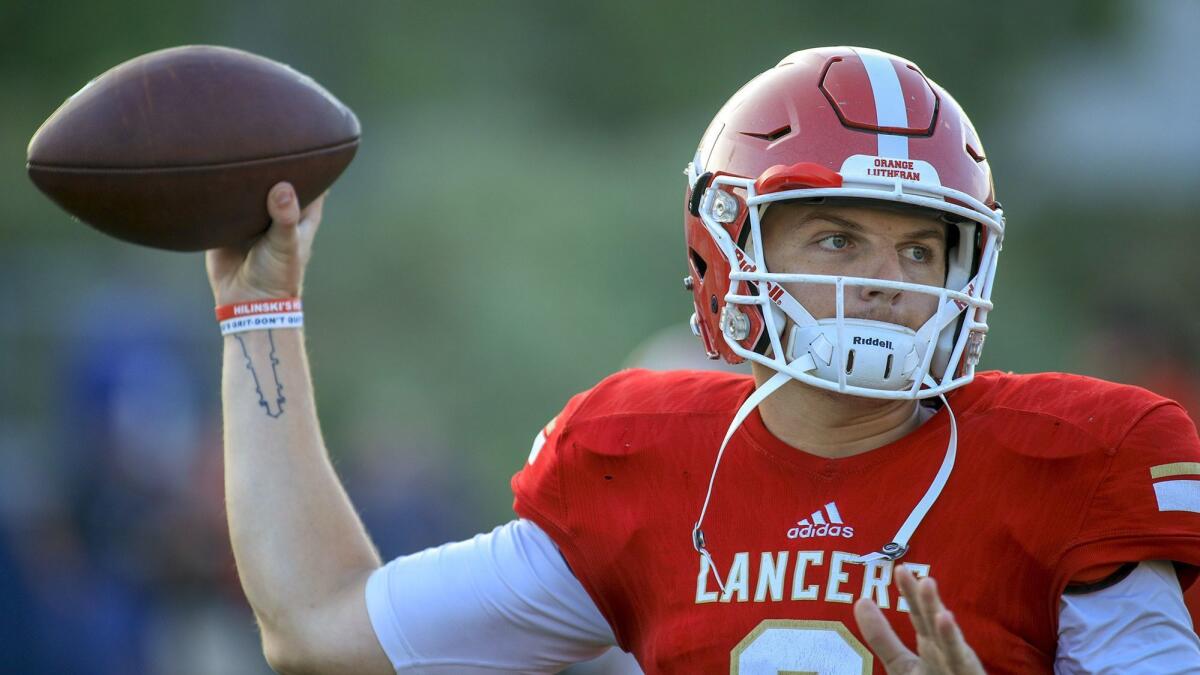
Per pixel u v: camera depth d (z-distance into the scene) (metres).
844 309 7.93
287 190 8.98
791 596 7.94
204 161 8.82
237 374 9.20
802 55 8.77
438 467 28.48
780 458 8.23
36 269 41.62
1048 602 7.73
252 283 9.22
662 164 53.72
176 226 8.96
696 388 8.83
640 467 8.53
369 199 51.25
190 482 27.42
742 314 8.25
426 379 43.69
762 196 8.06
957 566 7.78
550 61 58.00
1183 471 7.65
